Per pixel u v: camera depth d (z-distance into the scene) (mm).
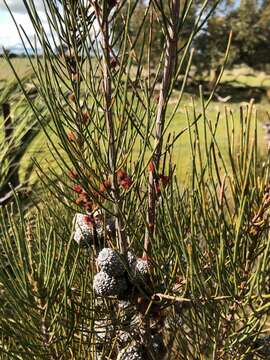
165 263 273
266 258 231
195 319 271
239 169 244
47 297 262
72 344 312
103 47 242
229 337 250
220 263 235
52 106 238
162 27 240
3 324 270
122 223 273
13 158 549
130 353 290
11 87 548
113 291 269
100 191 270
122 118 248
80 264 340
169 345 312
